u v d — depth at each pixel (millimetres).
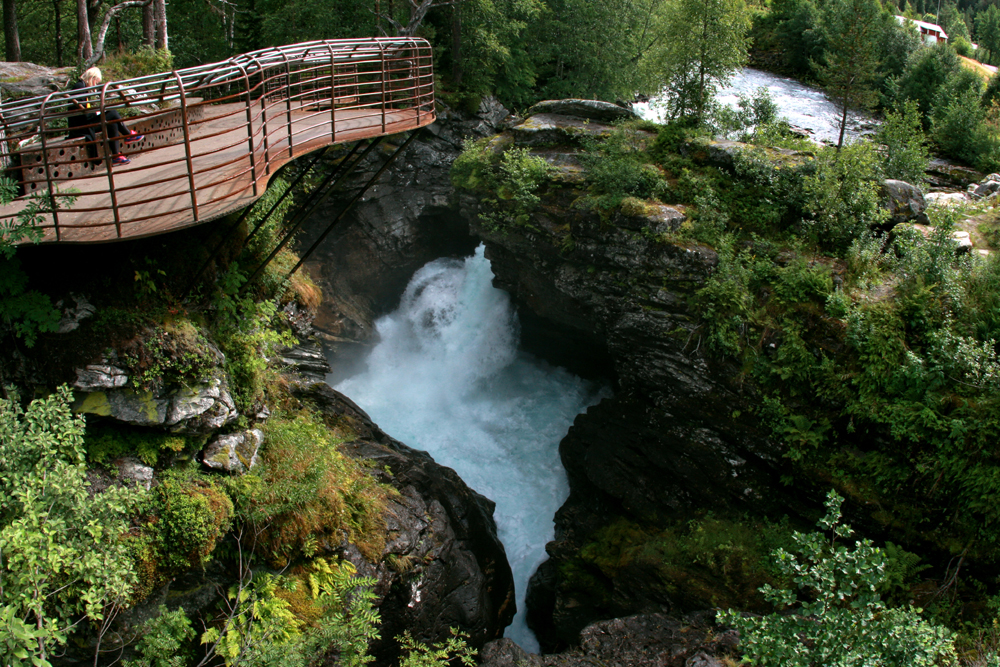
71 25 34000
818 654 9211
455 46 30062
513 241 22109
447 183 29625
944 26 57156
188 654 11227
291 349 19141
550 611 18750
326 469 13633
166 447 10969
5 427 8734
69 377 9961
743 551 15812
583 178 20828
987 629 12727
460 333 28297
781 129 23344
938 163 28109
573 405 24344
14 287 9664
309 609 12344
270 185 14867
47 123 11188
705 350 17438
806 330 16516
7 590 8273
